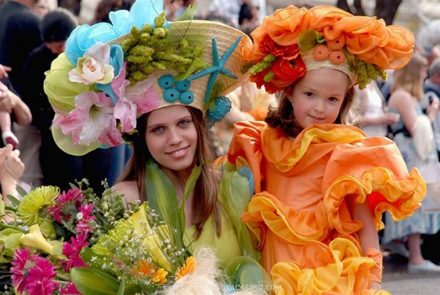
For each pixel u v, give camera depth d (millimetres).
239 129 5594
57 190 5375
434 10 22875
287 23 5328
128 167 5477
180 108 5324
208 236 5348
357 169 5277
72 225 5258
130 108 5191
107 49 5137
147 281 4953
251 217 5355
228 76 5461
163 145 5324
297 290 5152
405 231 10812
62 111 5316
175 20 5375
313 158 5379
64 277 5066
